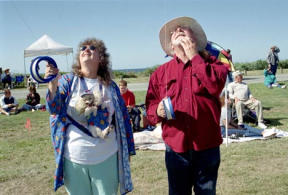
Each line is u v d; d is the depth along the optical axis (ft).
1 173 15.02
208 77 7.30
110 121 8.00
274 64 51.08
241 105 22.53
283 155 16.08
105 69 8.34
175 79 7.98
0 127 27.73
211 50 15.26
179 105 7.82
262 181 12.87
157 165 15.31
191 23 8.35
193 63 7.50
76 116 7.73
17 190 13.11
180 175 8.01
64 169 7.88
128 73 116.26
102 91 8.07
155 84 8.54
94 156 7.70
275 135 19.95
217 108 7.89
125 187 8.13
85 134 7.68
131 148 8.68
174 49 8.27
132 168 15.02
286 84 54.54
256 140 19.67
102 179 7.86
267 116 28.12
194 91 7.69
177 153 7.93
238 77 24.75
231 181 13.07
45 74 7.32
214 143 7.79
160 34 8.75
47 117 32.89
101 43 8.34
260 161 15.31
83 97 7.66
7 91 37.06
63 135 7.71
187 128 7.73
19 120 31.42
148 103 8.70
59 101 7.50
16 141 22.06
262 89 49.16
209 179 7.82
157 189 12.69
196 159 7.83
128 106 23.63
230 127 21.18
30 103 39.58
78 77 8.05
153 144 19.24
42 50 41.65
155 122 8.29
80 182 7.88
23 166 16.20
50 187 13.37
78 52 8.23
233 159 15.71
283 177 13.17
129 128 8.68
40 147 20.03
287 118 26.81
